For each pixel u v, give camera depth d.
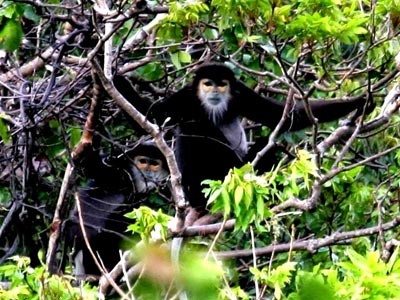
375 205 10.91
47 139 11.54
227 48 11.97
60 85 11.27
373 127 10.20
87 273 12.38
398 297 6.74
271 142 9.98
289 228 10.91
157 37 10.83
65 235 10.76
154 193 12.07
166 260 7.89
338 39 9.34
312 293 5.82
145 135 11.78
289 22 9.16
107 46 9.31
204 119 12.78
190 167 12.53
